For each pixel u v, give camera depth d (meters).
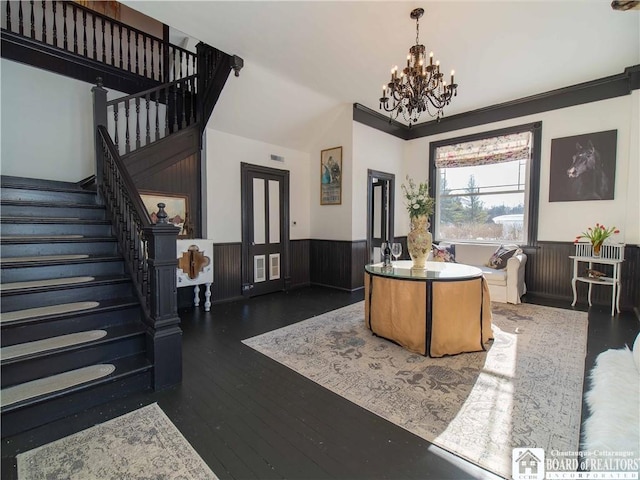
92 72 4.10
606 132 4.25
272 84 4.20
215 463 1.56
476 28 3.07
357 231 5.42
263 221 5.19
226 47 3.46
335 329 3.47
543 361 2.62
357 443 1.70
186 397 2.14
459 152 5.67
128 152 3.83
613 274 4.07
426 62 3.70
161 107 4.64
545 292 4.82
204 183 4.49
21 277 2.48
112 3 5.03
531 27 3.06
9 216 2.86
